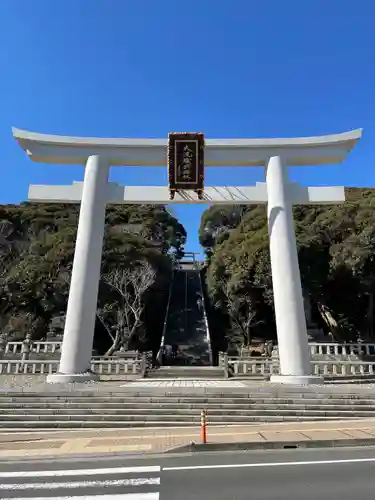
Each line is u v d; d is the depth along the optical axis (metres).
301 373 17.16
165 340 40.34
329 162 20.38
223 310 41.44
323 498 6.02
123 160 20.12
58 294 34.19
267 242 31.69
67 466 8.18
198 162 19.61
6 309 36.09
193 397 13.95
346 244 28.84
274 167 19.77
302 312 17.95
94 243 18.83
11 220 46.31
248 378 22.08
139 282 35.62
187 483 6.87
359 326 32.47
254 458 8.63
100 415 12.96
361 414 13.34
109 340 37.25
